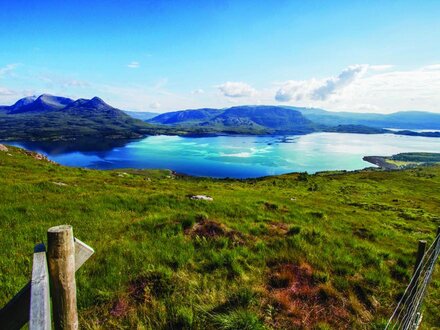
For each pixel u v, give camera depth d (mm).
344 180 109500
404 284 9641
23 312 3102
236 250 9812
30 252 8680
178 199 16656
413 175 144000
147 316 6391
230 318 6277
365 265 10398
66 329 3303
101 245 9406
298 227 12375
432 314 9156
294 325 6793
